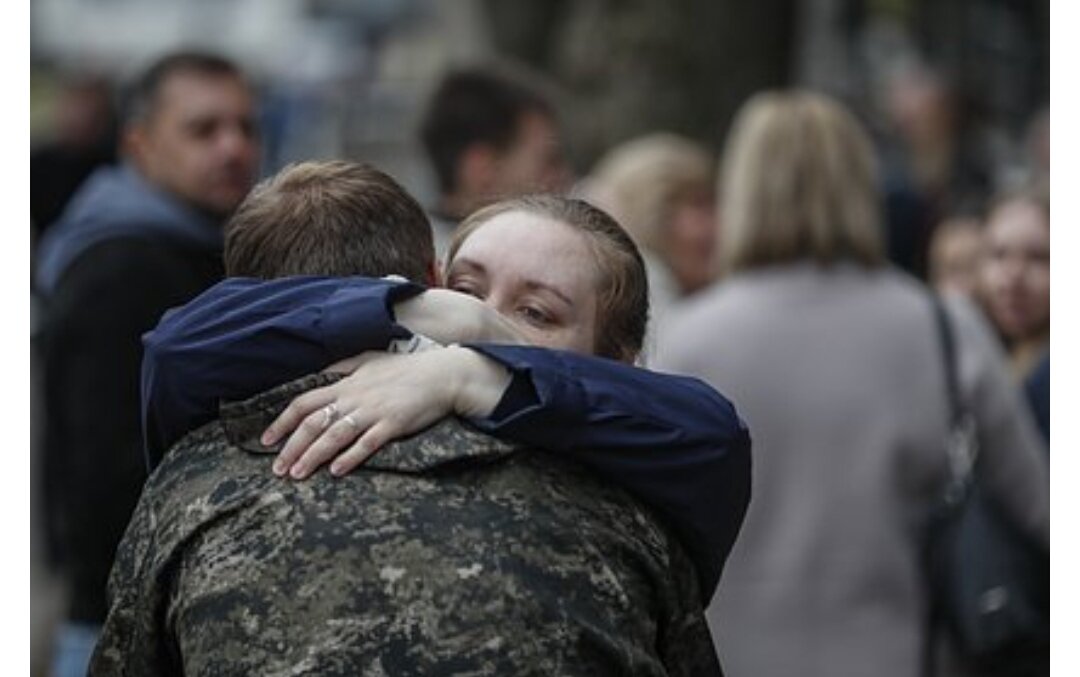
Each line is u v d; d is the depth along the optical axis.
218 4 42.66
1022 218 11.69
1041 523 9.96
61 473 9.49
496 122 10.97
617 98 20.19
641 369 5.51
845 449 9.91
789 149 10.15
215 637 5.09
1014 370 11.79
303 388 5.30
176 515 5.27
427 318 5.42
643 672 5.23
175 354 5.37
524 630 5.05
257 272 5.61
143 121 10.04
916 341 9.98
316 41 41.91
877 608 9.84
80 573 9.32
